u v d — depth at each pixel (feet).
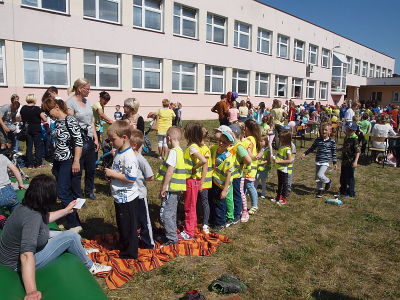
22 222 8.28
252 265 11.57
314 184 23.95
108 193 18.62
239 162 15.01
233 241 13.48
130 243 11.18
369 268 11.84
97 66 49.01
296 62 91.50
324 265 11.81
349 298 9.91
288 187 20.65
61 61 44.91
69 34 44.73
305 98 98.22
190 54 61.98
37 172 22.41
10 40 39.93
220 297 9.40
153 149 34.14
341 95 115.75
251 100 77.87
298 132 45.19
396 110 52.90
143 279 10.37
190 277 10.61
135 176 10.74
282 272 11.27
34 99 23.47
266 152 19.08
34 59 42.52
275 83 86.07
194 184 13.09
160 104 57.98
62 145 12.67
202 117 66.59
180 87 62.13
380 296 10.11
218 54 67.77
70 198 13.09
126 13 50.80
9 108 25.20
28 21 41.01
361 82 134.41
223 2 67.15
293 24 88.12
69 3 44.37
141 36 53.36
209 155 13.35
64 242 9.50
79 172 13.32
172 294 9.71
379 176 27.35
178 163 12.25
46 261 9.00
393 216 17.33
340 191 21.13
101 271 10.41
